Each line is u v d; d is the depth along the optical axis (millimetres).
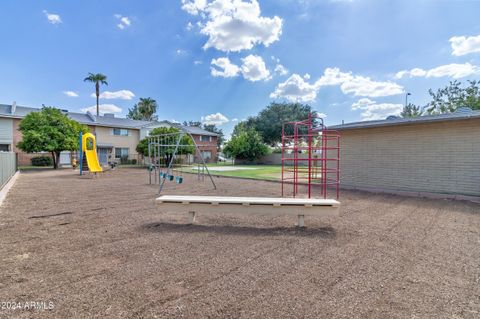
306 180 11781
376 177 8781
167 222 4492
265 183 11016
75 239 3539
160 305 1935
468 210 5574
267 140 37875
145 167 23531
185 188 9297
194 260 2814
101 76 38281
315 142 12625
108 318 1768
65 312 1841
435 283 2326
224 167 24484
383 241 3504
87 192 8148
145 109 45875
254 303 1972
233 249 3168
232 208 4215
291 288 2209
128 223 4418
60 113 20469
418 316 1821
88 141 16672
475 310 1901
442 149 7438
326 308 1906
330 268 2627
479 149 6836
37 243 3377
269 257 2914
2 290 2148
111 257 2895
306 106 38844
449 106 25391
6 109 24000
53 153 20078
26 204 6102
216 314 1821
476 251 3141
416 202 6578
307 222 4527
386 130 8562
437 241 3518
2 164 8445
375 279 2393
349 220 4676
